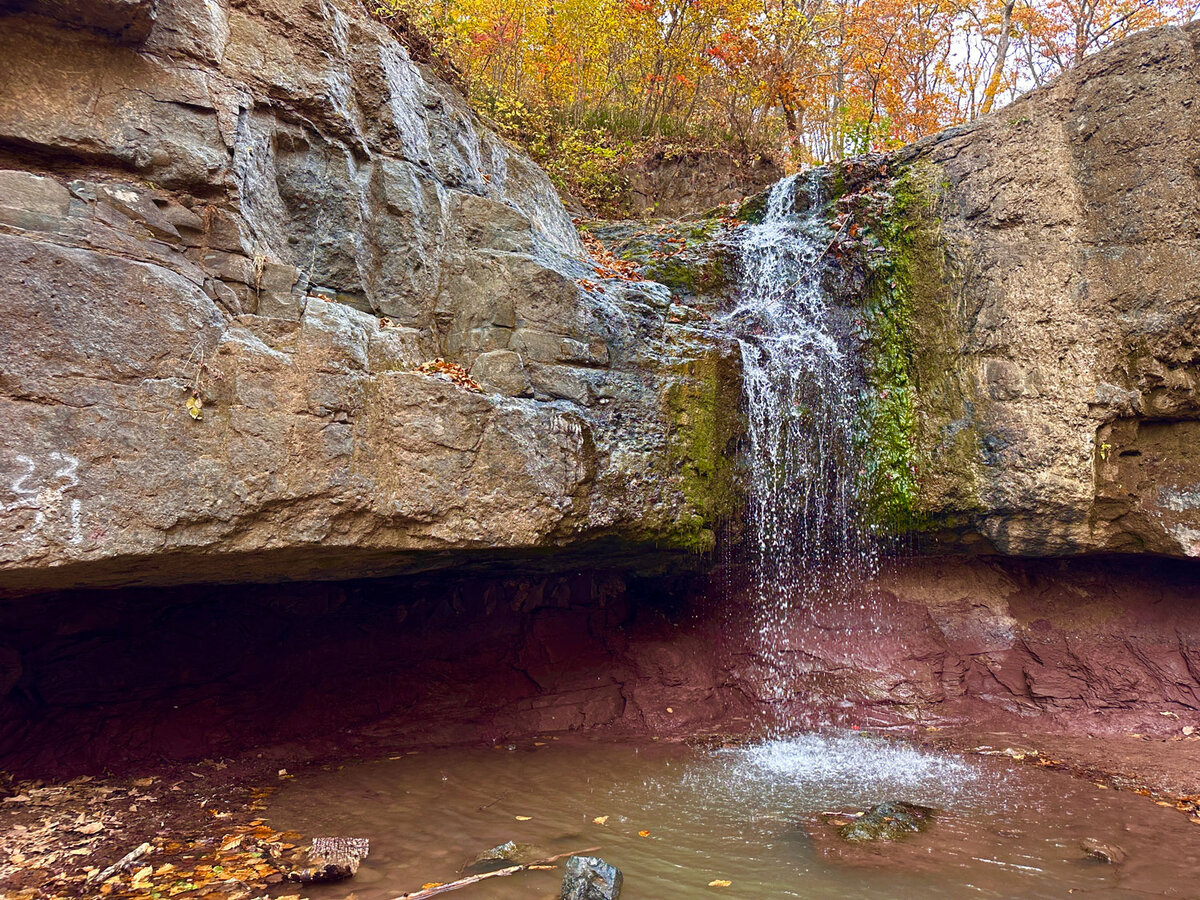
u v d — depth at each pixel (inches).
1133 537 244.1
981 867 151.2
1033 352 245.9
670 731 265.7
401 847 157.9
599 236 377.4
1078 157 249.8
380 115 214.2
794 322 288.2
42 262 129.9
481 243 227.9
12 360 125.0
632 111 555.8
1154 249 232.5
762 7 534.0
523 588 297.0
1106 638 276.1
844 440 273.4
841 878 145.5
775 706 280.5
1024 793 198.7
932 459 261.0
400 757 231.0
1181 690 262.2
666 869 148.2
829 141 684.7
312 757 229.8
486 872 143.7
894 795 197.5
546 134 492.4
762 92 566.9
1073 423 237.8
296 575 204.1
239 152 169.3
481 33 475.5
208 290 156.5
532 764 224.5
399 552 175.2
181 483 140.6
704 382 239.3
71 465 129.0
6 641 211.3
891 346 275.9
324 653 265.7
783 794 198.1
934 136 288.8
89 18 148.4
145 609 237.0
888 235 284.8
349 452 162.1
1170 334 228.4
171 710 231.0
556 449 195.8
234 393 150.1
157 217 153.1
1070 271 244.7
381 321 193.9
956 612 289.6
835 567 284.8
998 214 260.2
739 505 248.7
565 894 131.3
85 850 153.0
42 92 146.3
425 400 173.3
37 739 209.0
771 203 347.3
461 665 281.4
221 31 176.2
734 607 298.4
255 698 246.4
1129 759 228.5
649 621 303.6
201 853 153.0
